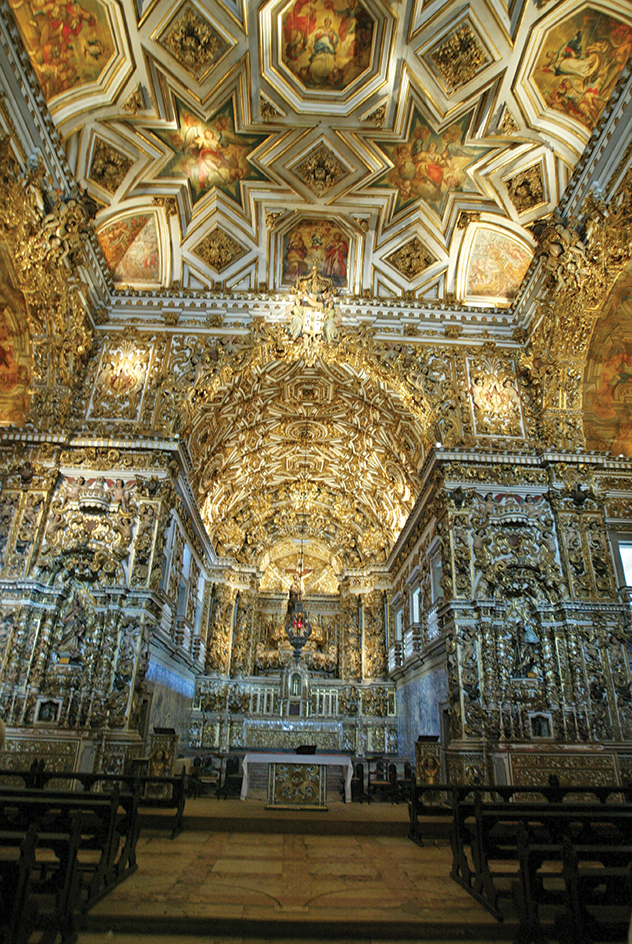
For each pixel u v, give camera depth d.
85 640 13.45
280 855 7.76
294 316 16.14
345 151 14.61
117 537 14.33
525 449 15.84
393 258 16.95
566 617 14.04
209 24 11.77
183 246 16.59
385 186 15.41
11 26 9.81
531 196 14.92
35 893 4.99
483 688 13.46
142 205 15.55
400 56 12.49
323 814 10.70
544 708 13.48
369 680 26.27
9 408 16.22
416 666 20.59
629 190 12.07
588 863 7.71
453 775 13.02
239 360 16.89
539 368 16.28
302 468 26.70
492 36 11.88
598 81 11.92
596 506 15.26
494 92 12.93
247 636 27.28
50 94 11.78
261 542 29.11
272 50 12.40
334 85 13.16
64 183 13.22
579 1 10.86
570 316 15.06
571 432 16.00
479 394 16.62
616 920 5.13
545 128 13.30
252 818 9.73
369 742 24.95
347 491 28.02
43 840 5.05
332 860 7.56
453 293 17.39
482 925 5.22
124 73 12.38
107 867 5.77
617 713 13.32
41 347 14.83
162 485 14.81
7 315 14.92
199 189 15.54
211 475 22.72
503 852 6.12
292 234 16.61
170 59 12.28
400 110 13.60
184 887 6.02
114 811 6.02
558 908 5.70
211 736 24.38
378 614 27.27
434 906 5.66
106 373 16.16
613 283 13.91
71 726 12.62
